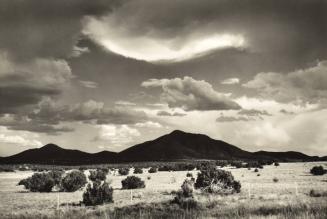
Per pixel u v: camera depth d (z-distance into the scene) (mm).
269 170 97000
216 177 39844
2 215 26188
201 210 23609
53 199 39969
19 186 65312
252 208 22250
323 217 16422
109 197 33625
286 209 20516
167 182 62562
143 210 24500
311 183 47125
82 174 54094
